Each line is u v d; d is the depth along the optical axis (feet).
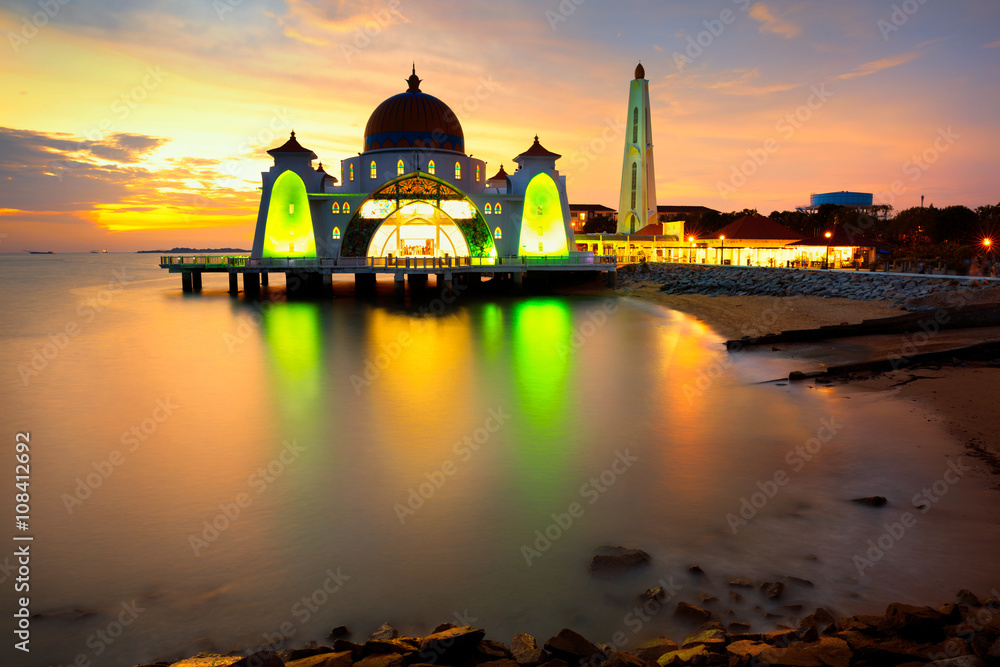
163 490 35.78
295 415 51.93
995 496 32.17
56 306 159.84
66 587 25.75
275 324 118.21
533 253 180.24
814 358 70.18
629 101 247.70
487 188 195.83
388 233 185.16
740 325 102.12
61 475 38.32
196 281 202.28
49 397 59.00
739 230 211.00
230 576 26.50
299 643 22.07
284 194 169.89
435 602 24.44
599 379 65.00
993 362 62.28
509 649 20.66
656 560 27.07
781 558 26.86
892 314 95.14
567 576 26.11
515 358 78.48
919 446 40.06
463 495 34.71
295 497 34.65
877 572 25.39
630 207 250.98
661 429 46.34
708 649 19.54
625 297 163.32
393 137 176.96
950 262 150.82
